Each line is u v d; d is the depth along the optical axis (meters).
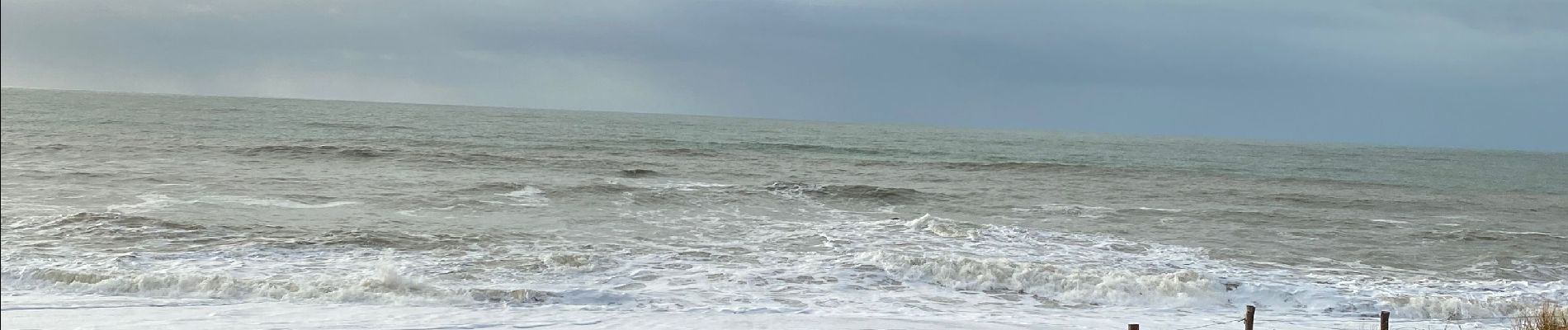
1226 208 26.66
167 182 24.30
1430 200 31.75
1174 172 43.03
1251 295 13.45
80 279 11.58
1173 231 21.09
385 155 36.22
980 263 14.09
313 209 20.16
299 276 12.75
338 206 20.75
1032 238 18.89
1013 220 22.44
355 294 11.40
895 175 36.97
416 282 12.02
